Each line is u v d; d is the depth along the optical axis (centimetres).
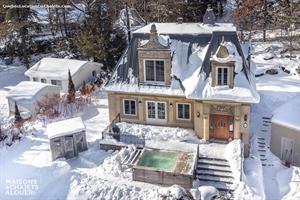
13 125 3466
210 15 3438
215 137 3092
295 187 2698
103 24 5147
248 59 3356
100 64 4916
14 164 2898
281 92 4016
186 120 3216
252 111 3728
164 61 3084
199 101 2997
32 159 2950
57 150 2897
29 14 5503
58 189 2616
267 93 4012
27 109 3788
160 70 3133
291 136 2986
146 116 3300
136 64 3206
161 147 2931
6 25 5294
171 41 3181
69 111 3794
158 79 3164
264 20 5800
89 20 5097
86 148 3014
